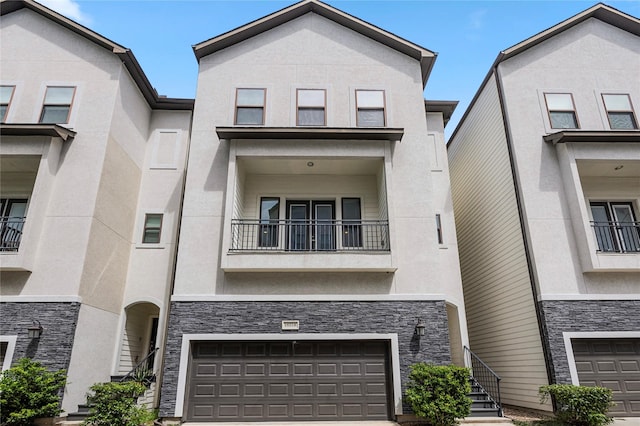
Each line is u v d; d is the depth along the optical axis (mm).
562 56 11445
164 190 11422
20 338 8094
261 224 9953
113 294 9828
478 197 12992
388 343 8953
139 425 7699
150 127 12102
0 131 9148
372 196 10914
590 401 7750
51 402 7484
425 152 10344
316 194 10930
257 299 9000
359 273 9312
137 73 11047
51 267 8586
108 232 9672
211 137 10391
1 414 7059
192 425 8109
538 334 9266
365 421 8391
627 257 9250
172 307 8883
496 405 8555
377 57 11383
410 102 10875
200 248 9367
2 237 9484
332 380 8719
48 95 10141
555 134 10211
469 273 13562
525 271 9906
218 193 9867
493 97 11867
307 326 8844
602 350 9055
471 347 13070
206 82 10961
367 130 9922
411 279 9273
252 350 8891
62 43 10648
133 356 10727
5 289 8414
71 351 8109
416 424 8164
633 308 9172
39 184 8914
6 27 10742
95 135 9742
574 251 9609
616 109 10898
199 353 8820
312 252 9141
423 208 9836
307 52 11391
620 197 10969
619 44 11609
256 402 8516
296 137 10055
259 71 11141
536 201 10039
